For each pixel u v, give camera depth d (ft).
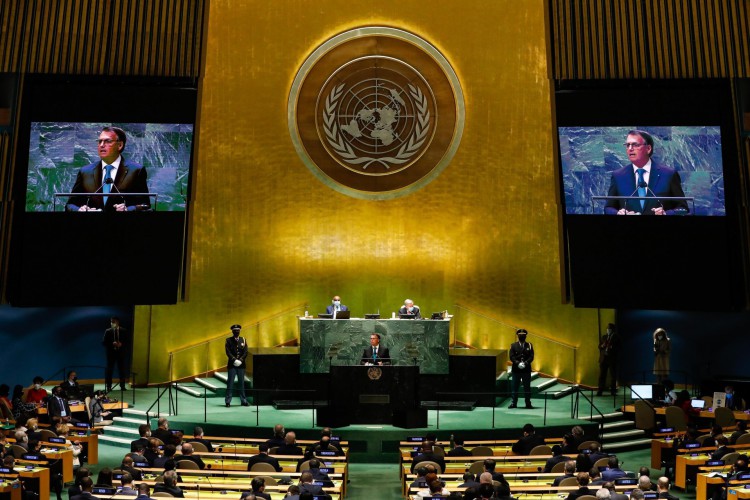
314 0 78.59
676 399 67.51
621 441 65.67
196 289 76.89
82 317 78.38
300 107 78.59
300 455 52.85
